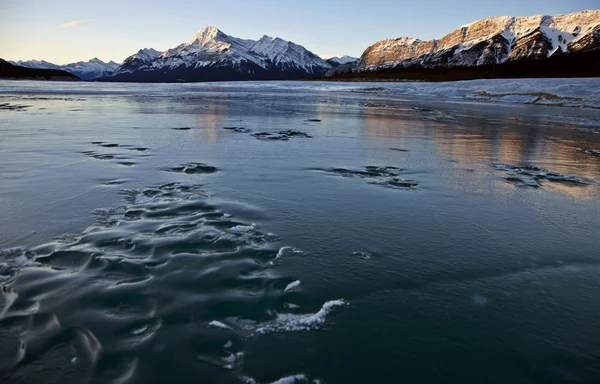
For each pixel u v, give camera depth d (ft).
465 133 36.60
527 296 9.08
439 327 7.86
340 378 6.48
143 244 10.59
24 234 11.09
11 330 7.23
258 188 16.33
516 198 16.39
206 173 18.51
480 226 13.15
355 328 7.72
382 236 12.03
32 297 8.19
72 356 6.67
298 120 44.47
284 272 9.64
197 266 9.62
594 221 13.89
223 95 100.83
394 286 9.27
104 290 8.50
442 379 6.55
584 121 50.16
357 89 144.15
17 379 6.15
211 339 7.22
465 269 10.22
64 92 101.81
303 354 6.98
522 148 28.96
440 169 21.31
